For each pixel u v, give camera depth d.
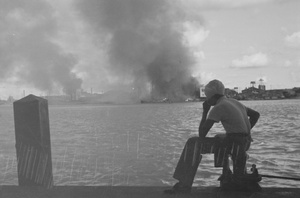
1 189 4.09
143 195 3.89
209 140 3.85
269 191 3.94
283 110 53.81
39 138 4.20
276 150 14.60
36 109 4.18
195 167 3.87
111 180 9.59
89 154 14.80
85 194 3.96
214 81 4.03
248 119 4.00
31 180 4.24
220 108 3.80
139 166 11.34
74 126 32.88
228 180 3.95
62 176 10.21
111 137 22.09
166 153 14.31
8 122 28.25
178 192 3.90
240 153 3.83
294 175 9.34
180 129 27.06
